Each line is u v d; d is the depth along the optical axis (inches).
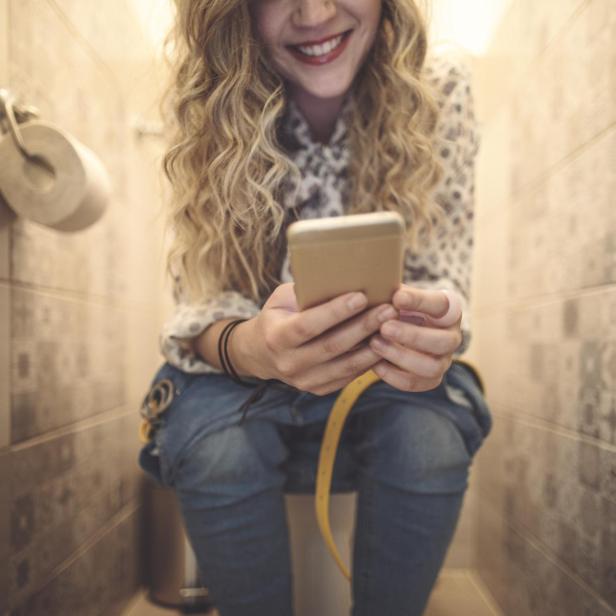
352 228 14.6
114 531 38.6
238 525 25.5
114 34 40.6
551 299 32.9
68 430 31.7
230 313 27.4
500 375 42.4
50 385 29.5
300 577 30.8
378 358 18.9
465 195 30.6
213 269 28.7
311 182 28.9
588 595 27.1
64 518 30.9
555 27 32.9
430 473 26.4
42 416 28.5
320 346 17.8
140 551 43.9
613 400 25.6
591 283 28.0
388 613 27.0
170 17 43.4
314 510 31.2
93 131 36.2
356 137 29.8
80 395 33.5
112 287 39.6
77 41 33.5
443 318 18.8
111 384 39.1
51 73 29.9
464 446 27.8
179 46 27.5
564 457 30.5
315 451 30.1
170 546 40.9
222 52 26.3
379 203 29.5
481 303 48.2
